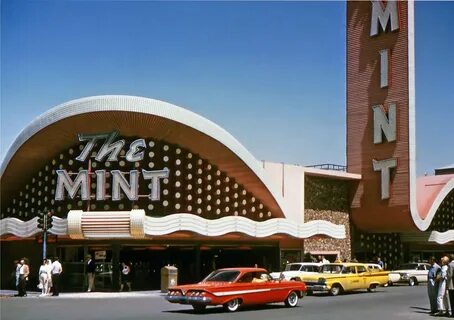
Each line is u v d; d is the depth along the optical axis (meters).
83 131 39.88
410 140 48.62
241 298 24.27
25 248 43.75
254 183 42.31
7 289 42.75
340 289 33.91
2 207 45.56
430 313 23.28
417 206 51.59
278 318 21.39
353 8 53.25
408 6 49.34
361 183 51.06
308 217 47.78
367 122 51.25
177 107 39.09
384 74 50.25
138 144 39.19
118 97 38.19
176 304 27.62
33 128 40.03
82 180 38.72
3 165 43.06
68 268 37.81
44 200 42.81
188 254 40.66
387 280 37.12
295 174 46.50
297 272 34.31
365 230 52.09
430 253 57.78
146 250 39.69
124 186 38.38
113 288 35.97
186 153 41.59
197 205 41.47
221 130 40.47
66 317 21.80
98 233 35.47
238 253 43.03
